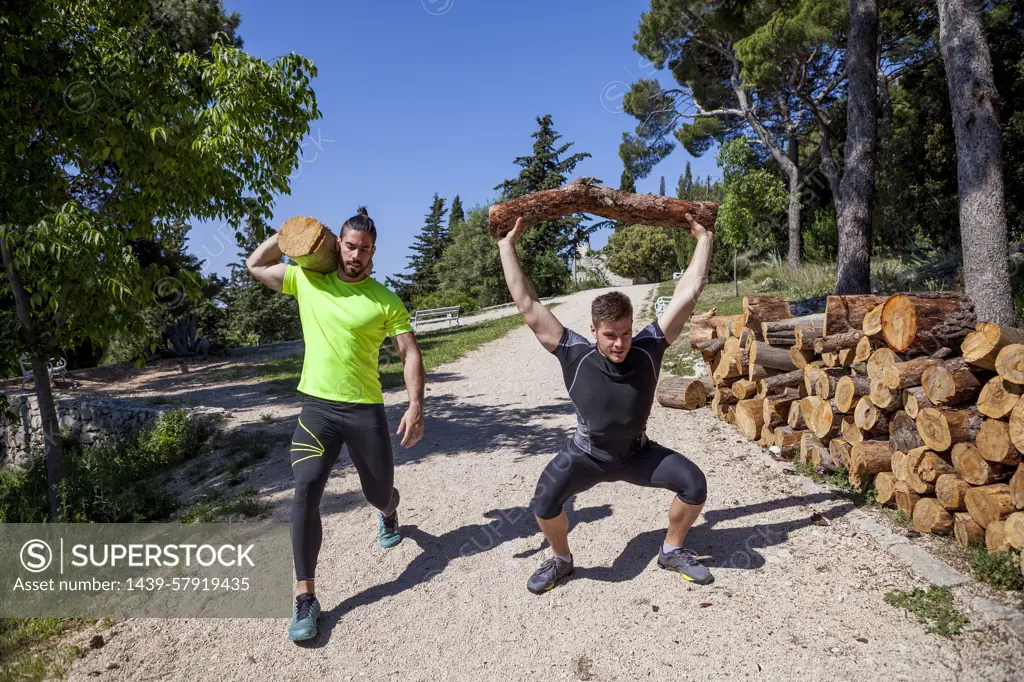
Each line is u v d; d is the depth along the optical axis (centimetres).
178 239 1850
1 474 1077
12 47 521
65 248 493
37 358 588
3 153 536
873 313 436
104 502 569
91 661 330
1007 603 306
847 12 1798
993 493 340
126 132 564
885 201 2119
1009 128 1595
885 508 416
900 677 266
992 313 693
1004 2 1659
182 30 1412
